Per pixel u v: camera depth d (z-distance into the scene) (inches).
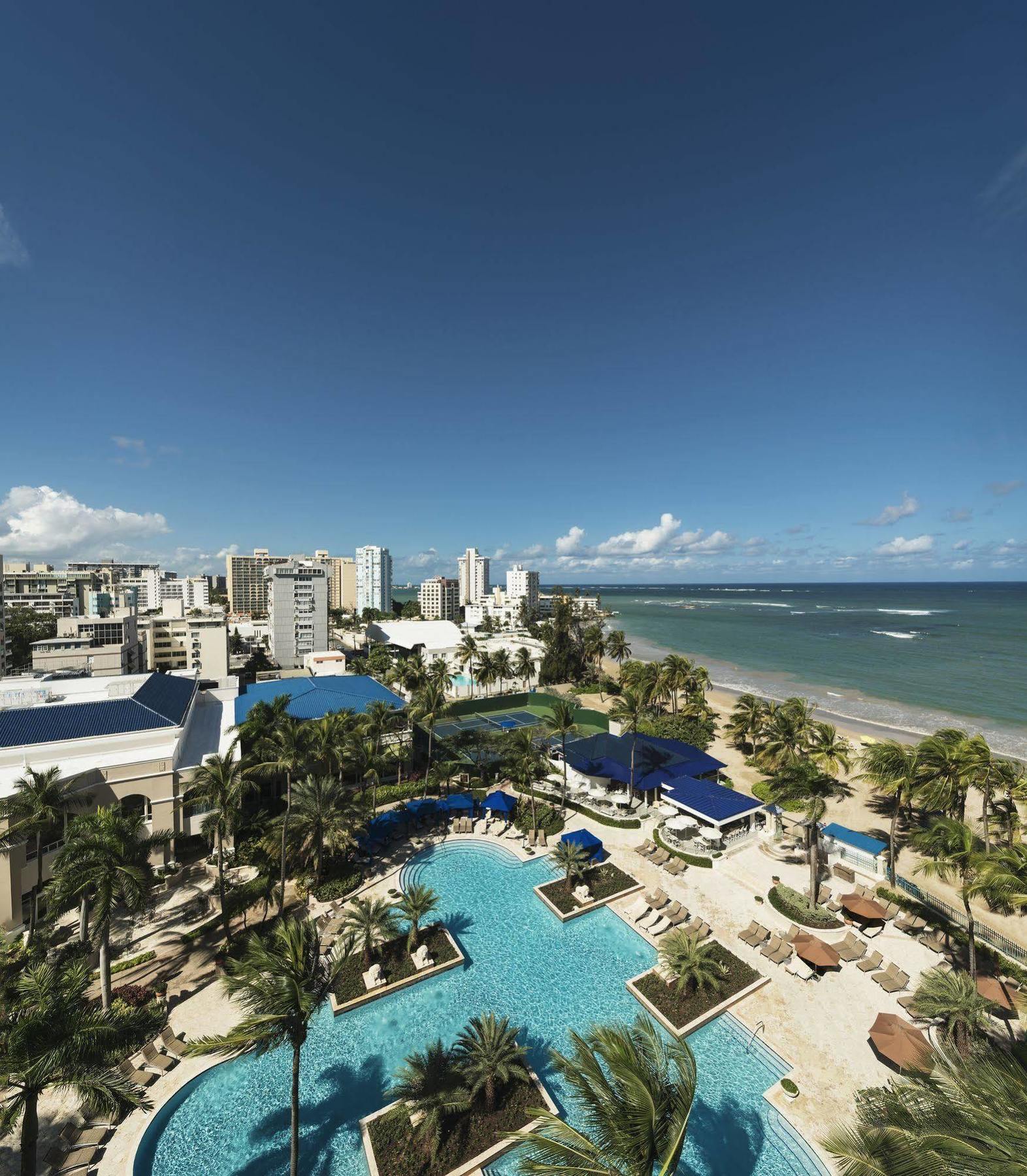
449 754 2309.3
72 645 3526.1
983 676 4382.4
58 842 1288.1
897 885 1421.0
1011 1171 423.5
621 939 1218.0
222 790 1242.6
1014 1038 922.7
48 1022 617.9
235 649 5324.8
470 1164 729.0
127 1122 793.6
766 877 1472.7
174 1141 775.7
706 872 1498.5
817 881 1325.0
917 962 1148.5
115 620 3821.4
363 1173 727.7
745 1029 972.6
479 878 1454.2
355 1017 995.3
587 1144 514.6
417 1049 933.2
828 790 1419.8
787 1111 818.8
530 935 1229.7
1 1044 616.4
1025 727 3078.2
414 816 1718.8
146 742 1572.3
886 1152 501.4
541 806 1897.1
